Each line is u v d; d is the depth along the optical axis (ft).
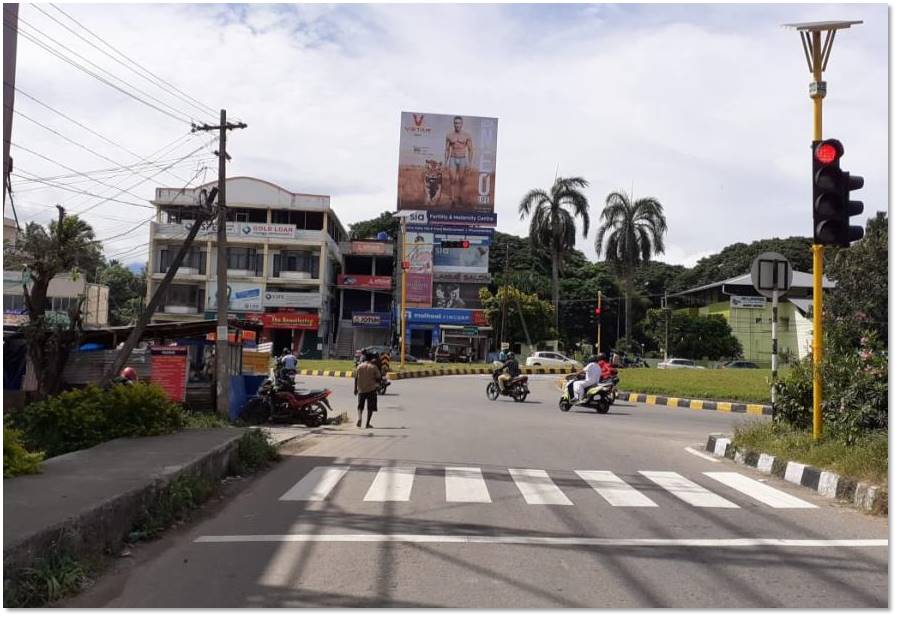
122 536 21.94
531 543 21.95
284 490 30.60
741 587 18.07
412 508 26.78
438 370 136.05
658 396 85.97
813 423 36.99
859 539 22.67
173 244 179.11
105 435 36.17
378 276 199.93
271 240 179.83
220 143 59.26
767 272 41.93
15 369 56.24
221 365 55.16
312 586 18.08
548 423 59.62
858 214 33.55
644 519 25.27
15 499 21.67
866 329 39.52
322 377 122.21
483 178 197.16
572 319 229.86
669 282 262.26
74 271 52.95
